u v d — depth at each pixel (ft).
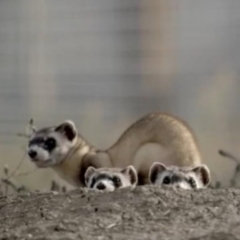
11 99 128.88
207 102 129.08
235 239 44.27
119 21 133.08
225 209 50.75
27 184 98.58
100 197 53.93
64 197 54.65
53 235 47.75
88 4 133.28
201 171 67.26
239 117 126.52
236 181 97.09
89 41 132.77
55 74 131.44
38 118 126.72
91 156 79.05
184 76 131.13
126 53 132.36
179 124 77.97
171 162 76.38
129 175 68.08
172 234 46.52
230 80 130.11
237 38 130.52
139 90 130.52
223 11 130.82
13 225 50.75
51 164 79.77
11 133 117.29
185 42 131.95
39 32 132.77
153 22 132.57
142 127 77.61
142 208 51.60
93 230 48.32
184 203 52.11
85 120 126.41
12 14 132.98
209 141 119.85
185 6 131.75
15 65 131.34
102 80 131.23
